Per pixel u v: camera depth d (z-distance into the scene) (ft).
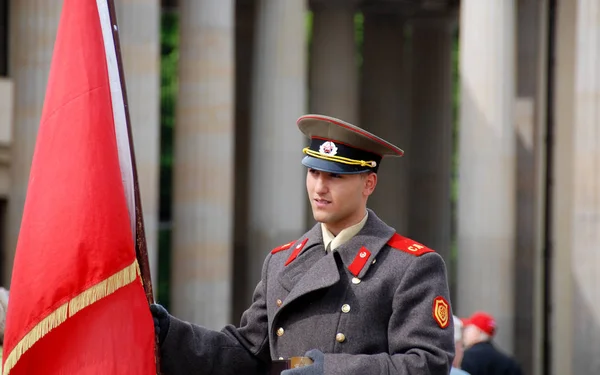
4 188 186.50
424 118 281.95
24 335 36.45
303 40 205.57
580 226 194.18
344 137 38.63
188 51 192.13
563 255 222.89
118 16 181.78
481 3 203.82
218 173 191.21
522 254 235.40
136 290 37.42
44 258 36.65
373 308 37.81
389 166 272.92
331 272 38.14
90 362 36.68
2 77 186.29
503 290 202.18
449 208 283.59
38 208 37.06
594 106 194.39
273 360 37.78
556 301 222.07
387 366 35.68
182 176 191.83
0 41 192.54
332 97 252.42
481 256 201.87
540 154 233.96
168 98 278.67
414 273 37.78
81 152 37.27
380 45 278.67
